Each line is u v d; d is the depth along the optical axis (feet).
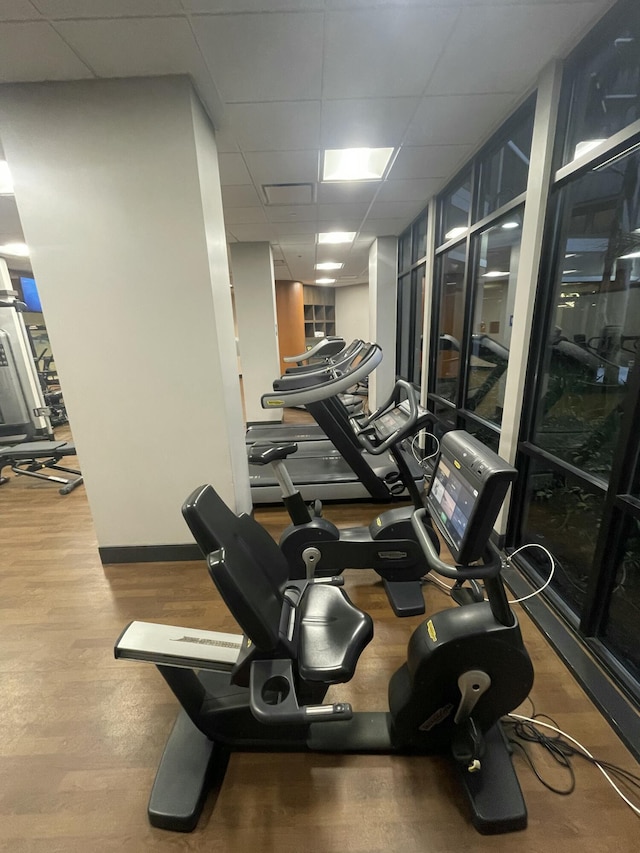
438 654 3.67
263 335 18.75
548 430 6.93
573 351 6.22
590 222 5.74
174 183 6.35
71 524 10.30
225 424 7.54
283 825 3.82
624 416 4.72
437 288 12.75
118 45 5.26
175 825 3.78
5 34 4.96
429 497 4.01
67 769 4.40
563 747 4.41
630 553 5.20
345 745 4.40
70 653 6.04
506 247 8.57
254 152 8.59
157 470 7.79
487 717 4.00
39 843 3.77
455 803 3.94
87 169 6.28
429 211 12.23
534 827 3.72
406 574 7.06
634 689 4.83
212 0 4.60
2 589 7.61
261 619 3.57
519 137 7.47
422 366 14.12
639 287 5.01
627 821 3.76
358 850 3.62
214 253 7.05
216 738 4.38
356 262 22.72
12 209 11.52
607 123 5.31
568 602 6.38
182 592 7.36
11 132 6.15
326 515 10.16
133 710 5.08
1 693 5.39
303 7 4.75
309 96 6.59
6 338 16.42
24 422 17.06
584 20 5.09
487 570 3.21
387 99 6.77
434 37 5.33
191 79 6.03
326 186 10.77
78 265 6.68
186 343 7.09
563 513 6.84
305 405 9.03
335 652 4.05
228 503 7.98
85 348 7.09
